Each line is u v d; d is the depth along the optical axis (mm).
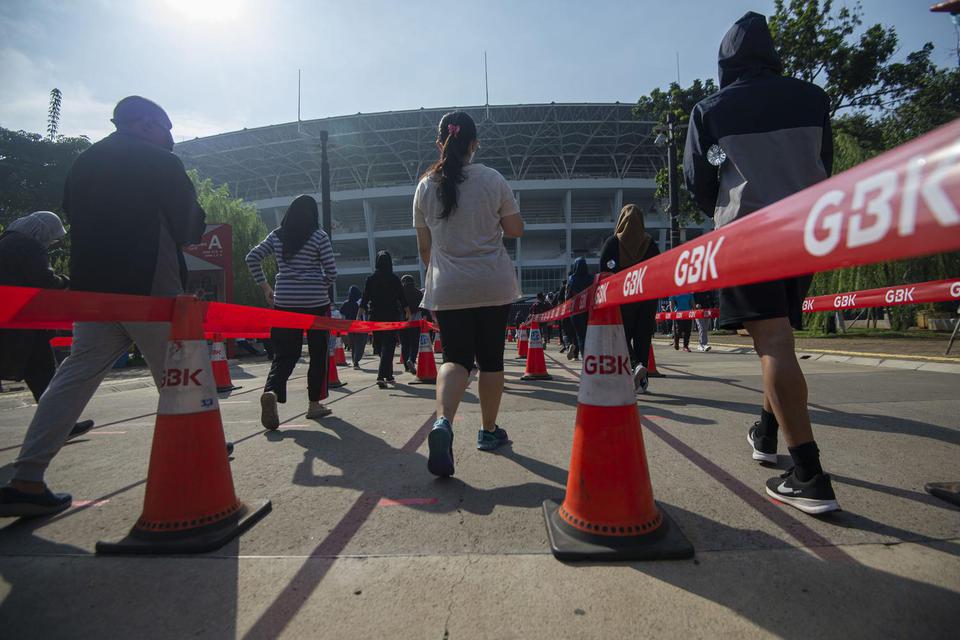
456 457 2752
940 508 1892
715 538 1665
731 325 2076
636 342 4781
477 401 4812
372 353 15641
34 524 1934
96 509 2104
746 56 2205
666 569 1460
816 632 1155
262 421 3502
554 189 57375
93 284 2100
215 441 1830
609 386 1681
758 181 1987
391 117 57156
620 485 1607
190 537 1682
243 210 25453
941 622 1181
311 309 3945
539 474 2434
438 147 2637
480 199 2465
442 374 2434
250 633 1203
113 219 2131
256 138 60562
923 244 619
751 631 1164
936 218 603
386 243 63938
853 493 2066
